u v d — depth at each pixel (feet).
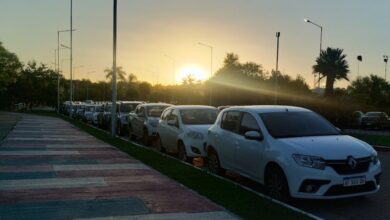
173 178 32.68
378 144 63.67
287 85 146.82
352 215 24.77
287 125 29.35
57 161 41.01
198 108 47.60
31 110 253.03
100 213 23.29
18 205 24.77
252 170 29.89
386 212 25.39
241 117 32.65
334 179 24.66
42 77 251.80
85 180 31.96
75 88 352.08
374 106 196.34
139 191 28.37
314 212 25.32
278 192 26.89
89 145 55.11
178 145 44.52
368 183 25.57
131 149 50.65
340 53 185.47
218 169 35.37
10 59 176.35
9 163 39.55
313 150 25.50
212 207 24.38
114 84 69.05
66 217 22.53
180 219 22.21
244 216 22.47
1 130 78.64
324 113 110.63
